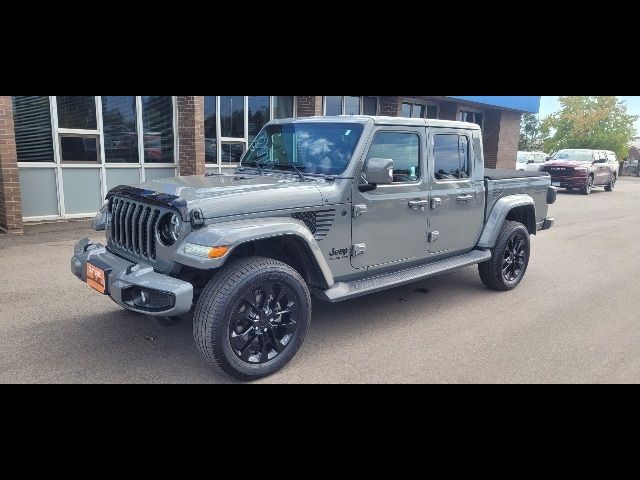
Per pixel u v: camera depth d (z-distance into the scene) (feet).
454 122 17.16
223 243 10.98
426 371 12.88
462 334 15.42
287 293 12.45
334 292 13.56
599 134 149.79
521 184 20.39
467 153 17.70
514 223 19.83
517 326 16.22
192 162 37.73
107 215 14.23
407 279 15.35
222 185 13.01
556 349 14.44
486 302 18.63
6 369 12.41
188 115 37.01
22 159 30.63
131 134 35.35
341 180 13.78
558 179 67.62
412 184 15.58
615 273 23.56
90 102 32.83
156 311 11.25
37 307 16.72
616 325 16.49
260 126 43.27
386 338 14.96
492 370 13.02
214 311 11.20
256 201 12.24
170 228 11.85
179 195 11.92
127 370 12.50
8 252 24.06
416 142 15.72
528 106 70.44
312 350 13.98
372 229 14.57
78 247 14.28
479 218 18.44
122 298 11.65
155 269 12.19
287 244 13.08
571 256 27.32
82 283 19.36
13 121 27.78
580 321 16.81
